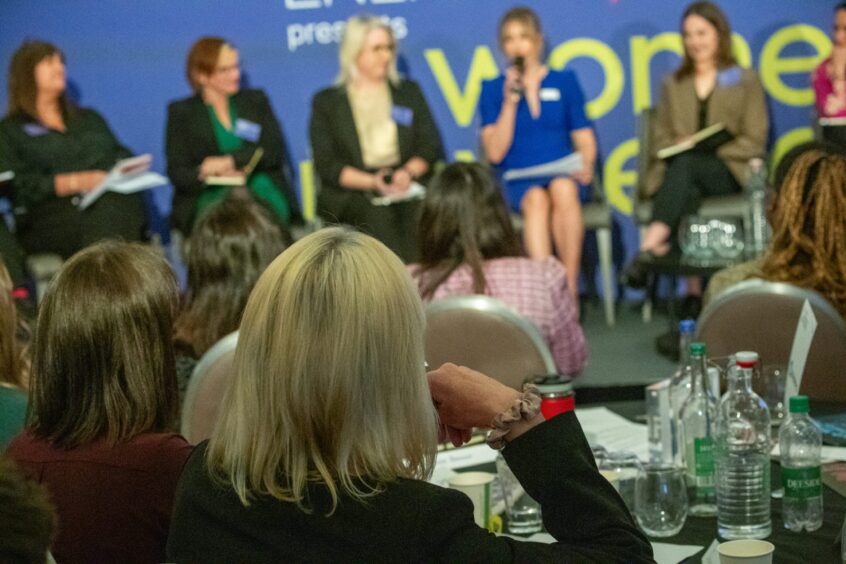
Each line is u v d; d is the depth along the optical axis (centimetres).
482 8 1064
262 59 1077
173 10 1075
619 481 316
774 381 389
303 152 1084
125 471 290
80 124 998
